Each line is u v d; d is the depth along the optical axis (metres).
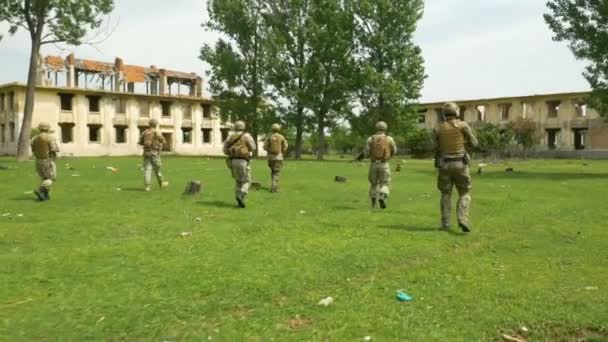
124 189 14.84
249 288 5.26
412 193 15.25
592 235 8.54
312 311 4.65
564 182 19.31
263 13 45.72
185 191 13.80
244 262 6.31
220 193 14.15
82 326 4.27
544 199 13.76
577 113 59.12
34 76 31.09
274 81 44.75
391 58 45.09
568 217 10.57
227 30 45.56
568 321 4.48
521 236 8.41
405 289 5.32
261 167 27.06
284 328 4.26
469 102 66.19
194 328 4.26
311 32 43.25
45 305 4.73
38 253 6.69
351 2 44.56
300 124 45.59
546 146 60.56
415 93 45.03
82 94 55.31
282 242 7.59
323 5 43.84
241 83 45.91
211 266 6.11
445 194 8.95
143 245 7.25
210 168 25.45
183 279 5.55
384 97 44.00
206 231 8.44
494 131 51.22
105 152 56.91
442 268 6.22
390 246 7.38
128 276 5.66
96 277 5.61
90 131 56.62
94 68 58.94
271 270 5.95
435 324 4.36
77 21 30.94
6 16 29.80
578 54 25.39
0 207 11.01
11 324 4.30
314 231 8.56
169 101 62.09
